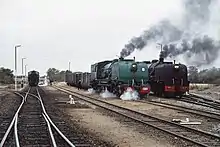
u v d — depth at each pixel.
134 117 22.28
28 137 14.77
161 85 41.53
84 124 19.56
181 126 17.50
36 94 52.06
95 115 24.02
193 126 18.28
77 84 80.06
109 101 35.94
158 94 43.28
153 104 31.58
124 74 39.12
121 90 38.91
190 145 12.99
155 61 46.78
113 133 16.25
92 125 19.12
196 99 37.56
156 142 13.83
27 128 17.47
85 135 15.45
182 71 40.44
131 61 40.72
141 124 18.92
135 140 14.38
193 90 53.81
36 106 30.64
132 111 25.77
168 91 40.06
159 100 37.06
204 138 14.44
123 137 15.14
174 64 40.38
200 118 21.52
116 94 41.16
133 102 34.34
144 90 38.66
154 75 43.81
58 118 21.98
